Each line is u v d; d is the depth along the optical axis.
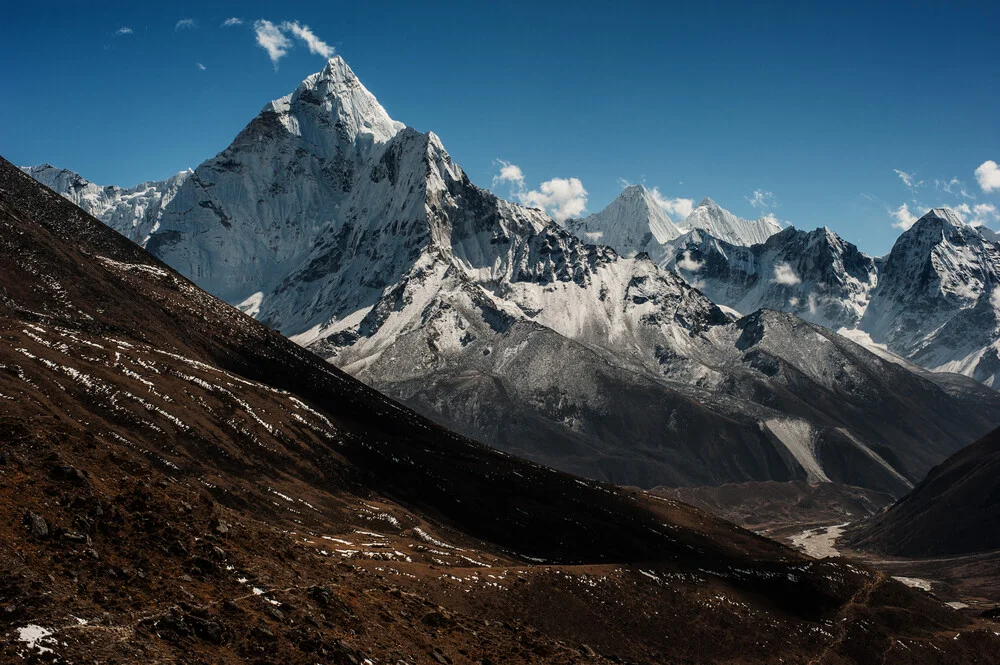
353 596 83.31
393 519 165.50
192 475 141.88
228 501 141.25
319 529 146.50
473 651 84.62
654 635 140.62
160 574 69.12
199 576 71.81
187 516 79.69
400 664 72.94
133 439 142.50
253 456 164.25
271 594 74.12
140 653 58.28
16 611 56.94
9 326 158.75
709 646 146.62
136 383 160.38
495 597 123.88
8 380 136.00
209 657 61.66
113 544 69.94
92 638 57.72
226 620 66.81
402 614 86.25
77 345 163.25
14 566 61.06
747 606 167.25
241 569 76.19
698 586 165.00
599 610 136.50
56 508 69.81
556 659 91.94
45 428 81.94
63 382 146.88
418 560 135.62
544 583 134.38
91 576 64.62
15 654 53.34
